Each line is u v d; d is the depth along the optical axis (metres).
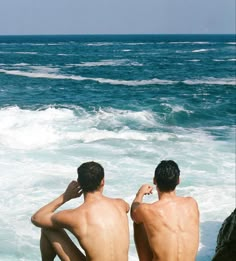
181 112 22.06
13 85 32.97
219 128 19.58
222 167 13.07
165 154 14.36
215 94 30.31
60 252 3.73
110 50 103.25
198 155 14.35
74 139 16.03
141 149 14.87
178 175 3.99
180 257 3.75
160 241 3.81
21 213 9.34
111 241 3.59
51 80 37.34
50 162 13.10
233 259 6.50
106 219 3.65
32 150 14.38
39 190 10.73
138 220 3.96
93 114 20.03
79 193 3.89
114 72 47.38
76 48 114.12
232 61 65.19
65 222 3.65
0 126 17.03
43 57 73.75
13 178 11.49
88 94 29.39
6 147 14.63
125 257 3.65
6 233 8.41
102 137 16.36
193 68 53.66
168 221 3.84
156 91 31.66
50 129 16.81
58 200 3.83
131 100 26.72
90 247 3.58
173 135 16.73
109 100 26.66
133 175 12.03
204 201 10.23
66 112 19.89
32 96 27.58
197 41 188.62
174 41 188.88
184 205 3.94
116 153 14.30
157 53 89.38
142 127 18.83
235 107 24.72
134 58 72.50
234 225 6.43
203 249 8.16
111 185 11.20
